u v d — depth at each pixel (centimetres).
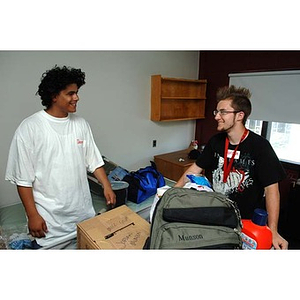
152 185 220
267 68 290
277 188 104
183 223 72
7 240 144
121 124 282
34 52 201
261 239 75
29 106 205
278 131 295
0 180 199
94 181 211
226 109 109
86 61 236
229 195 120
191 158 314
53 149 127
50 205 133
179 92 337
